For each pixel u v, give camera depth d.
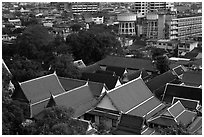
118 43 98.50
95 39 91.56
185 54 106.06
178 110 50.88
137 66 83.19
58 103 49.72
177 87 60.44
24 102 51.72
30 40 85.38
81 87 56.28
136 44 127.44
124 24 149.62
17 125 39.31
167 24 149.38
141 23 163.88
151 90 63.88
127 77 72.69
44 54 83.62
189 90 59.03
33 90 53.94
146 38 146.88
